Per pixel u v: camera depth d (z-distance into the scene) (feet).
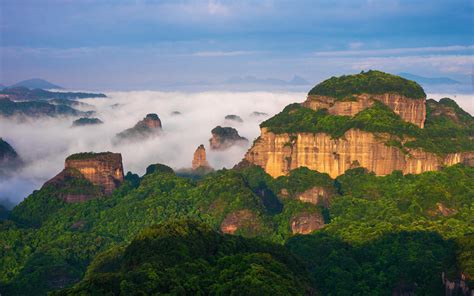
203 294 534.37
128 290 515.09
